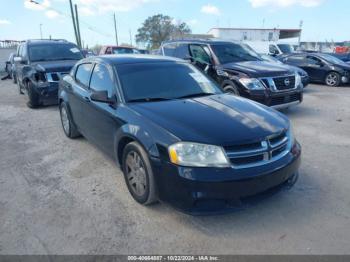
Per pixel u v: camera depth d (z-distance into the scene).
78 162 4.62
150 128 3.03
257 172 2.78
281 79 6.54
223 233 2.88
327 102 9.01
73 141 5.62
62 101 5.71
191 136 2.79
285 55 14.28
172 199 2.85
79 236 2.87
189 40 8.34
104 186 3.83
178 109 3.36
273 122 3.20
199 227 2.97
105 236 2.86
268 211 3.21
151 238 2.82
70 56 9.20
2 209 3.35
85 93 4.52
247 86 6.44
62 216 3.19
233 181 2.68
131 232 2.91
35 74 7.93
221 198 2.70
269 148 2.90
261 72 6.47
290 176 3.15
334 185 3.76
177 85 4.05
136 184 3.33
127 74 3.95
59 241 2.80
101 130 4.07
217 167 2.68
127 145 3.34
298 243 2.73
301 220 3.06
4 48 24.70
